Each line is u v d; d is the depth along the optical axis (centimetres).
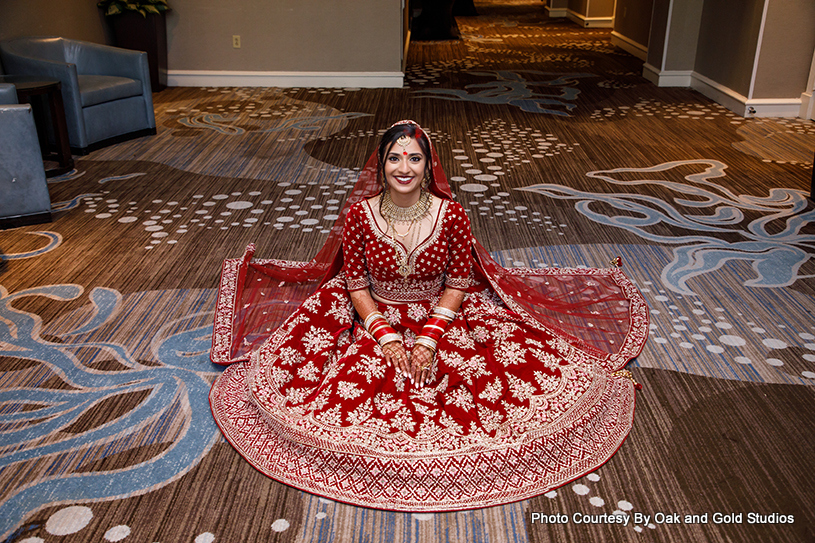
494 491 178
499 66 866
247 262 297
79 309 275
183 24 717
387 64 731
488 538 166
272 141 534
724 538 165
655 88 737
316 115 618
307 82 739
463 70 839
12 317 268
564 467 185
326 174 455
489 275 238
